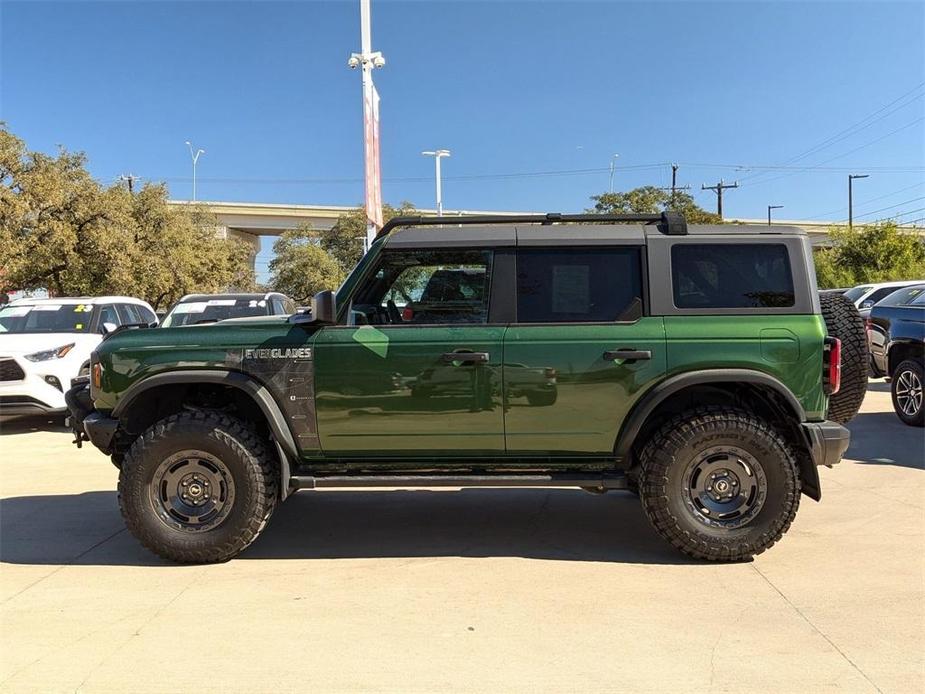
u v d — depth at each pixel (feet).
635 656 10.39
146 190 92.58
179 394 15.48
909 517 16.88
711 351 13.85
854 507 17.69
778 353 13.83
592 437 14.19
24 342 30.17
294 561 14.79
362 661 10.34
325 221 231.91
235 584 13.47
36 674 10.04
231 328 14.57
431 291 14.56
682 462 13.85
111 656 10.57
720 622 11.48
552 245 14.42
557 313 14.26
